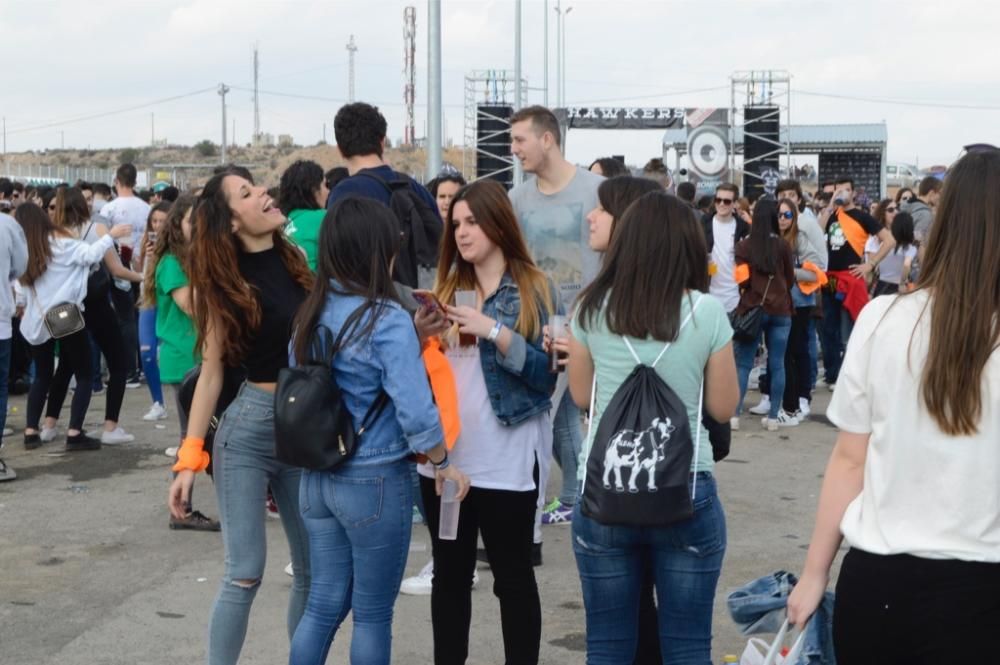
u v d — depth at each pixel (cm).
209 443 438
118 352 954
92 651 516
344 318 381
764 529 718
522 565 438
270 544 680
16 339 1200
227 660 425
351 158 639
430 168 1391
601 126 3912
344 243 386
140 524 730
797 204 1163
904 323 278
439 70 1377
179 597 591
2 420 836
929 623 271
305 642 394
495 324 427
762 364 1452
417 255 636
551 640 529
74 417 938
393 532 389
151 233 979
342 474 384
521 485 434
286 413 378
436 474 409
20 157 9262
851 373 287
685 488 342
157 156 8662
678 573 360
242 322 414
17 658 507
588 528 363
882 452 280
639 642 427
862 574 280
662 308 352
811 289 1077
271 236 429
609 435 348
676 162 3938
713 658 504
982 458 268
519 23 2967
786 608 333
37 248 878
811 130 4244
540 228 605
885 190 4219
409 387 377
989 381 266
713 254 1024
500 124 3020
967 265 269
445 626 442
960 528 270
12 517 745
